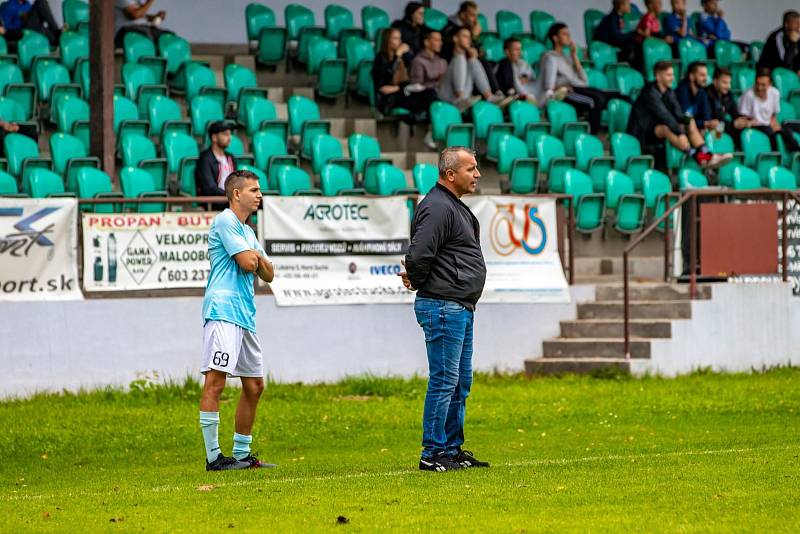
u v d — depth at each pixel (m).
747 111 50.06
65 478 21.98
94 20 37.66
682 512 16.41
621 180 42.53
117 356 32.03
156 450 25.34
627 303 35.06
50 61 45.19
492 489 18.22
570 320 36.81
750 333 36.66
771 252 36.88
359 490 18.39
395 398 31.94
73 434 26.66
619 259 41.69
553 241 36.19
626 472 19.72
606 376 34.88
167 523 16.30
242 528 15.89
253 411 21.77
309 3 54.75
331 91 48.44
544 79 48.88
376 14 53.47
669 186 43.28
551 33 49.34
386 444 25.80
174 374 32.59
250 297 21.39
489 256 35.56
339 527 15.81
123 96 44.59
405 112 47.94
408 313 35.00
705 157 45.78
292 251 33.59
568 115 47.72
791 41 55.00
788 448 22.84
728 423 27.88
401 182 40.44
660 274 41.91
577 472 19.81
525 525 15.75
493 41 53.47
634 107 46.69
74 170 37.34
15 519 16.84
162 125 42.34
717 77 49.09
